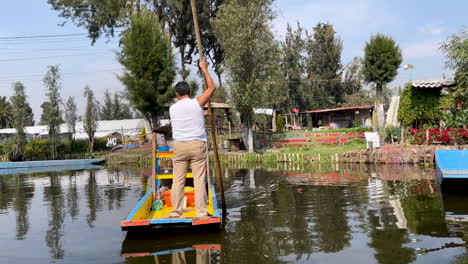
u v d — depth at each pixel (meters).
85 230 6.25
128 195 10.29
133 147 27.50
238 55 21.39
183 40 34.16
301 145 24.70
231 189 10.70
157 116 22.97
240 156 21.09
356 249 4.55
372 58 19.30
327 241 4.96
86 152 33.25
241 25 21.45
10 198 10.64
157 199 6.95
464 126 15.43
